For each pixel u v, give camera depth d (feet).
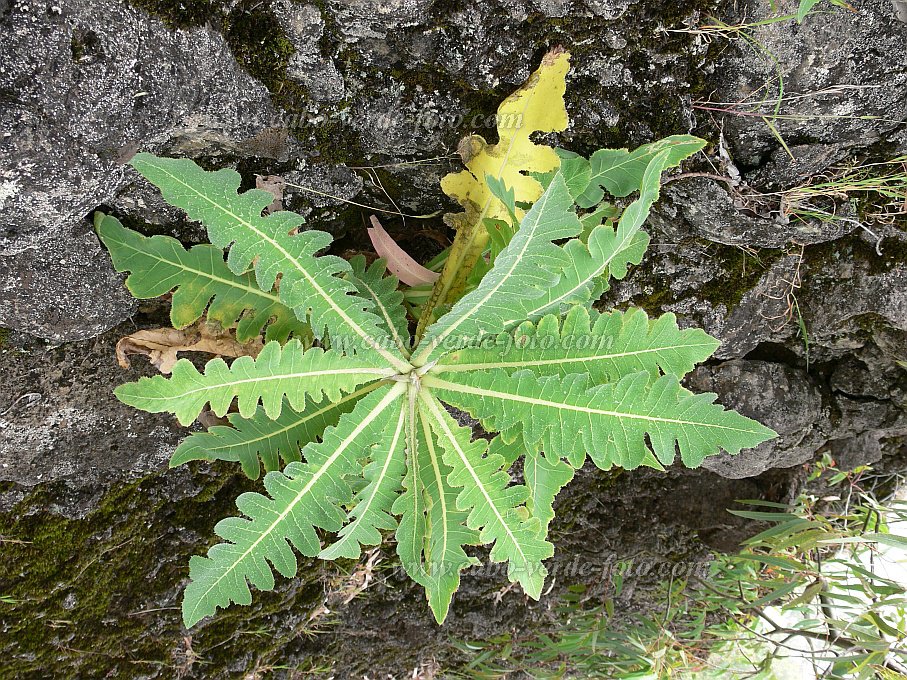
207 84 1.74
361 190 2.07
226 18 1.71
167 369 2.00
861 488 2.81
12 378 1.95
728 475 2.76
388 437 1.91
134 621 2.37
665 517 2.91
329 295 1.77
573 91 1.96
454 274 2.05
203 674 2.54
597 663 3.13
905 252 2.22
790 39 1.86
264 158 1.93
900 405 2.55
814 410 2.57
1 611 2.20
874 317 2.37
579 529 2.91
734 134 2.02
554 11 1.80
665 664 2.97
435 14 1.77
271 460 1.94
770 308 2.37
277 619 2.61
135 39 1.62
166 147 1.83
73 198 1.66
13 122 1.54
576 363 1.89
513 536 1.93
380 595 2.77
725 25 1.86
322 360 1.81
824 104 1.95
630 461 1.85
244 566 1.79
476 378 1.90
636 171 1.95
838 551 2.74
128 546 2.29
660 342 1.85
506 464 2.05
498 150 1.93
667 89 1.96
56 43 1.54
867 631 2.56
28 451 2.04
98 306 1.90
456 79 1.89
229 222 1.65
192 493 2.32
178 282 1.84
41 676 2.29
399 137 1.96
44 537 2.19
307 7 1.73
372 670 2.94
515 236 1.68
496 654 3.08
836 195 2.12
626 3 1.81
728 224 2.13
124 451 2.15
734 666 3.56
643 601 3.09
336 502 1.85
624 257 1.89
